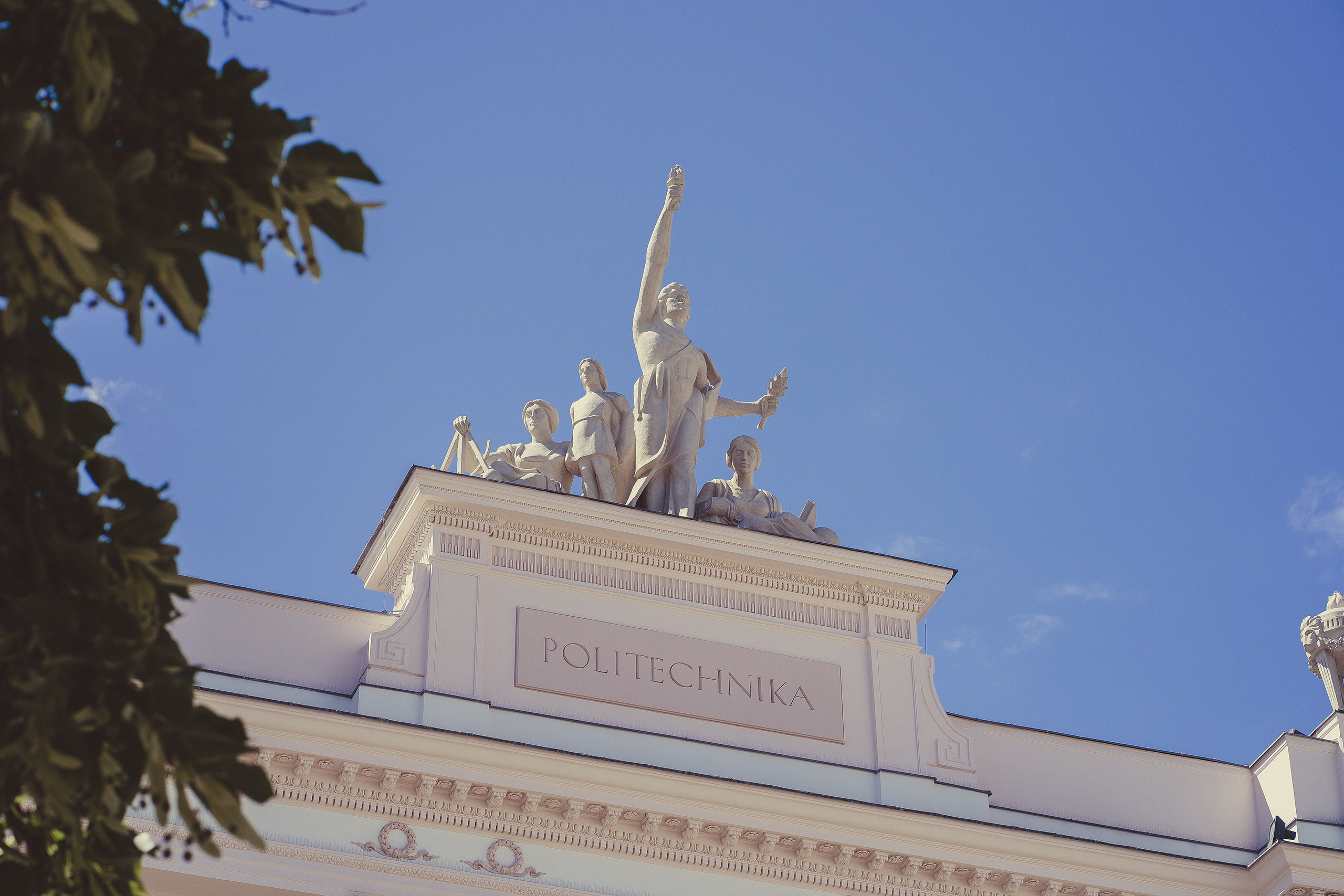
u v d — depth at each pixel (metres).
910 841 29.25
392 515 30.25
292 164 9.21
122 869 9.05
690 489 31.92
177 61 8.87
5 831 9.23
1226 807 32.78
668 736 29.19
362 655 28.66
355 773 26.72
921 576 31.73
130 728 8.61
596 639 29.62
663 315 33.62
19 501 8.67
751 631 30.69
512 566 29.83
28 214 7.73
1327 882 30.94
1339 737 33.09
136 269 8.22
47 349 8.48
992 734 31.91
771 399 34.06
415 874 26.56
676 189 33.66
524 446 32.22
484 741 27.27
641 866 27.98
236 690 27.66
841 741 30.23
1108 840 31.58
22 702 8.01
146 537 9.14
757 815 28.48
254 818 26.17
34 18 8.41
